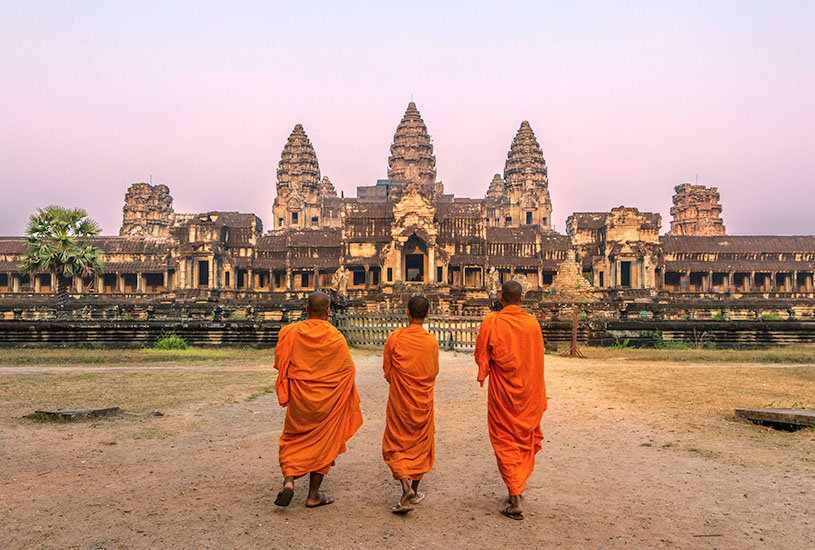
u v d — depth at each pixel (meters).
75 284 77.69
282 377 5.83
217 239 77.19
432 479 6.96
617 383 15.22
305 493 6.36
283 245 82.69
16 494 6.23
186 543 4.93
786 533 5.19
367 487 6.61
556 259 81.50
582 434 9.34
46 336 28.34
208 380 15.91
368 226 78.25
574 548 4.89
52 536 5.07
